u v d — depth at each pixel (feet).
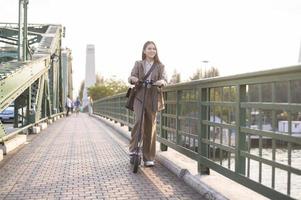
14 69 34.88
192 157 19.61
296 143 10.93
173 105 23.94
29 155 27.73
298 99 10.94
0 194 16.87
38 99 50.96
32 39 96.53
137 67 21.85
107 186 18.12
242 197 14.47
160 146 26.61
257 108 13.01
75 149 30.83
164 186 18.06
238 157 14.33
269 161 12.30
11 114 74.64
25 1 48.03
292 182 11.80
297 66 10.56
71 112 156.15
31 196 16.51
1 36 108.88
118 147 32.01
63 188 17.84
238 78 14.16
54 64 80.18
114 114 63.57
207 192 15.78
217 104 16.43
